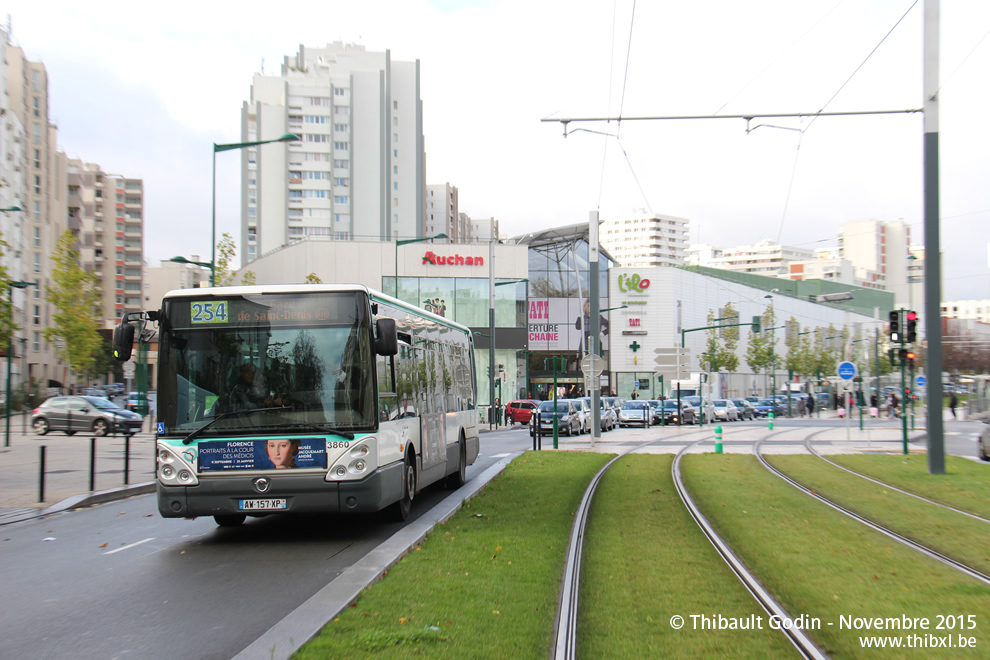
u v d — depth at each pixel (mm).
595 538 10289
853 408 72562
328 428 10125
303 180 107062
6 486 17125
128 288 127562
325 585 7797
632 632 6203
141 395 44000
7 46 78562
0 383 56906
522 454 25125
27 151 82312
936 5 17906
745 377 95562
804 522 11734
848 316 110062
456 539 9961
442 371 15234
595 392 31906
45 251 84938
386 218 109188
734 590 7543
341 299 10414
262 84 109812
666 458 23469
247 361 10297
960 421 56906
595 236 31938
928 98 17922
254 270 68062
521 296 61719
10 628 6648
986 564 8945
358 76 109375
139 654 5871
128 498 16297
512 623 6172
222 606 7266
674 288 82000
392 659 5273
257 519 12906
